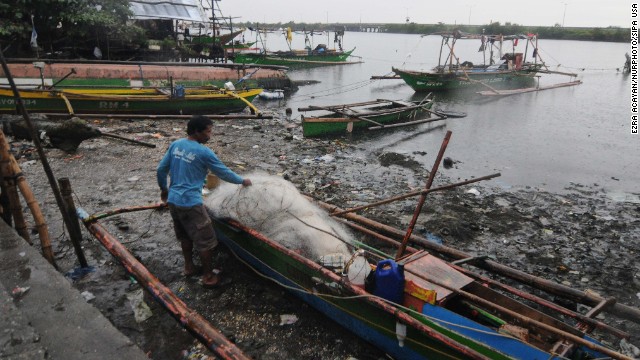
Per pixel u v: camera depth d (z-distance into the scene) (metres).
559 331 3.57
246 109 18.11
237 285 5.53
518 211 8.88
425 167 11.77
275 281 5.33
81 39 19.14
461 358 3.65
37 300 3.80
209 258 5.30
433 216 8.29
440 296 4.05
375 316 4.23
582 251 7.25
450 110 21.12
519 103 23.62
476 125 17.73
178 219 5.21
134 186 8.70
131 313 4.85
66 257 5.82
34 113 11.88
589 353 3.57
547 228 8.12
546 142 15.30
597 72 39.69
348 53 40.97
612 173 12.16
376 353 4.50
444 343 3.66
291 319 4.95
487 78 28.14
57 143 10.11
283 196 5.46
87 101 13.30
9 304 3.58
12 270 4.20
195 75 17.34
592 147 14.84
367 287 4.33
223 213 5.60
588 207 9.41
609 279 6.44
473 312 4.23
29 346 3.16
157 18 22.28
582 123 18.72
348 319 4.58
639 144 15.37
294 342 4.61
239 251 5.79
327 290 4.61
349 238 5.47
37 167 9.21
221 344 3.13
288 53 36.38
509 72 28.81
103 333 3.47
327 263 4.68
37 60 14.14
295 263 4.86
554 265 6.77
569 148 14.60
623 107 22.78
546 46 75.06
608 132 17.17
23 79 13.90
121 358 3.22
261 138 13.45
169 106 14.73
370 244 6.75
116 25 19.28
